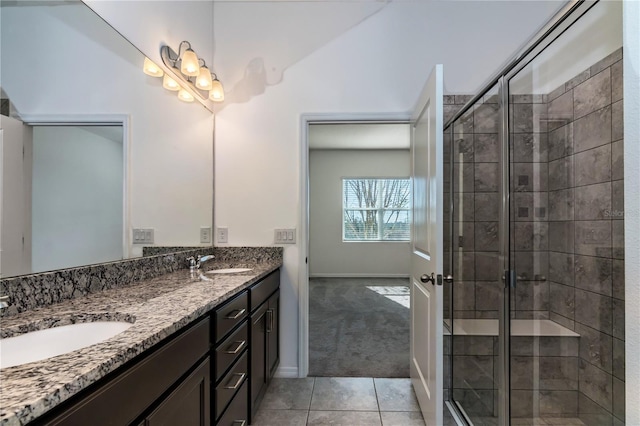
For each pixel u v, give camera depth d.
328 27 2.39
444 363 2.18
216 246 2.41
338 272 6.66
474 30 2.31
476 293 2.18
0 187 1.00
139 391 0.76
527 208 2.16
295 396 2.09
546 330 2.04
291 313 2.38
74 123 1.29
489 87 2.16
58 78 1.21
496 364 1.96
